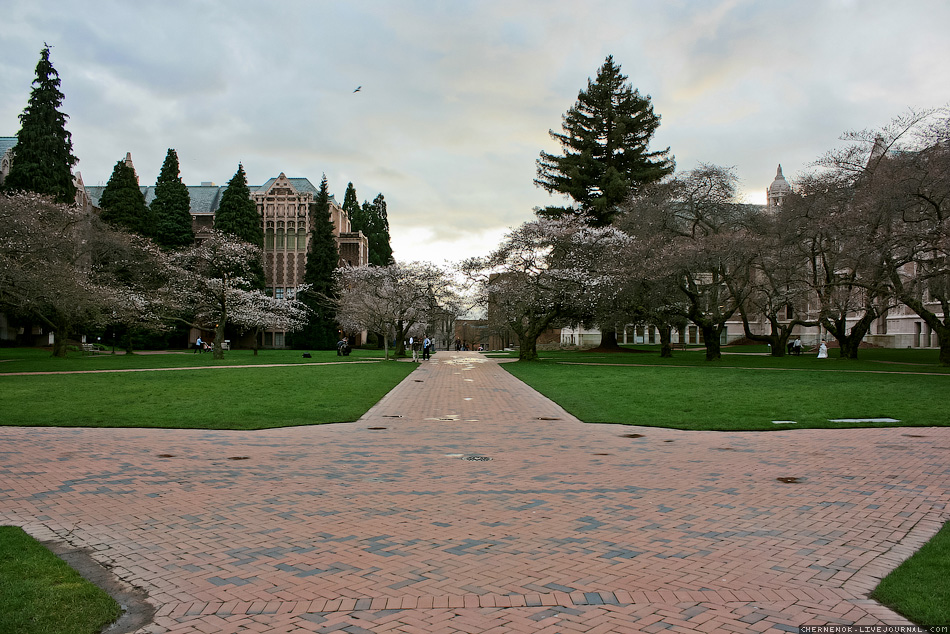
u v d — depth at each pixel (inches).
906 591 185.0
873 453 422.3
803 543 237.1
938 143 1109.7
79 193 2591.0
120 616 174.4
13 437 472.1
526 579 200.7
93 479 340.2
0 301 1299.2
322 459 406.0
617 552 226.7
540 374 1198.3
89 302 1401.3
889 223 1155.9
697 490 323.0
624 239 1583.4
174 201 2736.2
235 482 337.1
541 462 399.9
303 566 212.2
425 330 2534.5
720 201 1552.7
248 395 746.8
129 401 676.7
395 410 686.5
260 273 2827.3
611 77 2174.0
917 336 2269.9
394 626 167.2
